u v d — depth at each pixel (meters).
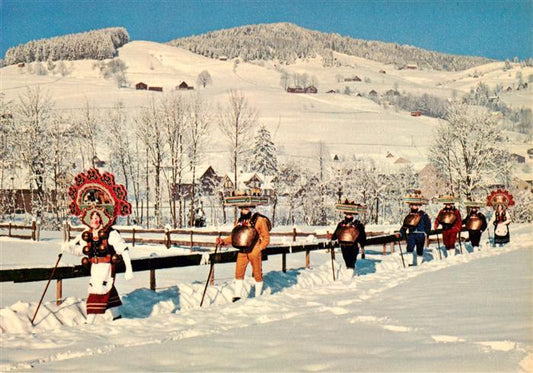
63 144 59.38
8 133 58.31
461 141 53.12
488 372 4.48
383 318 7.46
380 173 75.25
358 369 4.86
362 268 16.20
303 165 100.94
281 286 12.40
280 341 6.29
